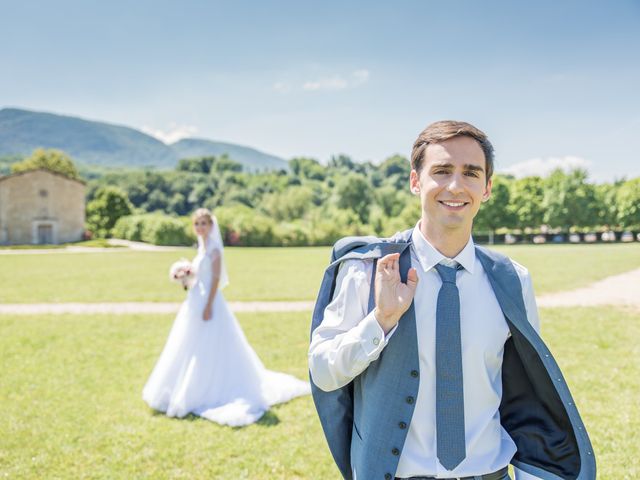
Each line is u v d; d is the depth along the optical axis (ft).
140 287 54.29
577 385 20.12
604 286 50.14
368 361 5.09
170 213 323.78
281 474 13.53
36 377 22.02
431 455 5.45
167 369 18.25
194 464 14.06
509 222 194.18
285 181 358.02
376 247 5.73
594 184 190.29
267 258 102.73
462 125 5.60
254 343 28.25
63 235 188.65
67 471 13.66
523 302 5.84
